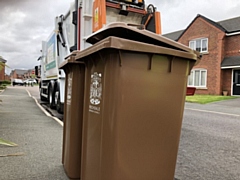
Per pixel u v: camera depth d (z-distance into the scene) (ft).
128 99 5.69
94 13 18.45
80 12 19.01
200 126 20.52
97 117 6.16
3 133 15.01
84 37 18.74
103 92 5.87
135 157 5.84
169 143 6.30
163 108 6.16
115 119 5.62
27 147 12.12
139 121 5.84
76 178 8.41
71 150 8.41
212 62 58.08
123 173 5.72
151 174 6.06
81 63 8.24
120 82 5.59
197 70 61.26
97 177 6.05
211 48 58.39
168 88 6.21
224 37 56.75
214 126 20.61
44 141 13.33
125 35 6.60
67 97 9.12
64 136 9.47
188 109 33.22
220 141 15.29
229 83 56.08
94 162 6.25
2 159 10.32
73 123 8.43
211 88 58.18
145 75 5.85
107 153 5.70
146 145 5.97
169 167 6.33
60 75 23.72
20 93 58.85
